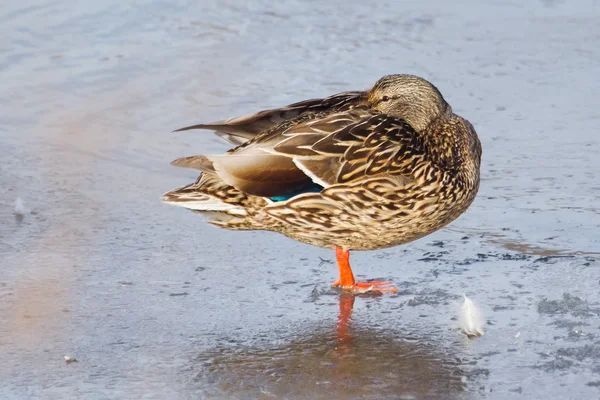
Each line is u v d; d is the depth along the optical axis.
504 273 10.89
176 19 19.53
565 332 9.40
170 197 10.66
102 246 11.64
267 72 17.25
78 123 12.35
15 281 10.64
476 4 20.34
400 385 8.54
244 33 18.91
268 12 19.97
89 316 9.91
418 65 17.56
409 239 10.94
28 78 16.98
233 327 9.73
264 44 18.44
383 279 10.90
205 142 14.98
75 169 13.91
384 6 20.30
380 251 11.73
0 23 19.11
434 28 19.17
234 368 8.90
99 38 18.61
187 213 12.73
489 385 8.49
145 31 18.94
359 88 16.66
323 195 10.38
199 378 8.70
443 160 10.91
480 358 8.98
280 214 10.48
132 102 15.80
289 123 10.83
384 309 10.14
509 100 16.20
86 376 8.73
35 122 15.37
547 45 18.27
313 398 8.33
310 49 18.25
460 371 8.76
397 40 18.67
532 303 10.07
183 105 15.91
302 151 10.34
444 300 10.27
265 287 10.69
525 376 8.62
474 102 16.16
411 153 10.48
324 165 10.37
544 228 12.11
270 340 9.47
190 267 11.15
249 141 10.75
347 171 10.37
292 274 11.05
